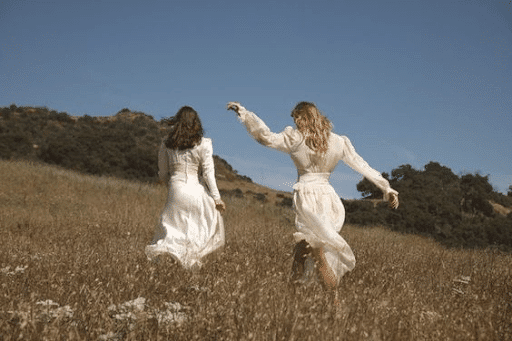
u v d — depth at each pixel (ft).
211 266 14.42
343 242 13.21
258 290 10.15
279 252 18.67
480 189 90.53
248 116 14.33
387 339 8.32
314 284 11.76
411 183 81.71
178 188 17.13
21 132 132.16
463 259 20.56
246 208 57.52
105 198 50.90
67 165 114.42
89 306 9.04
